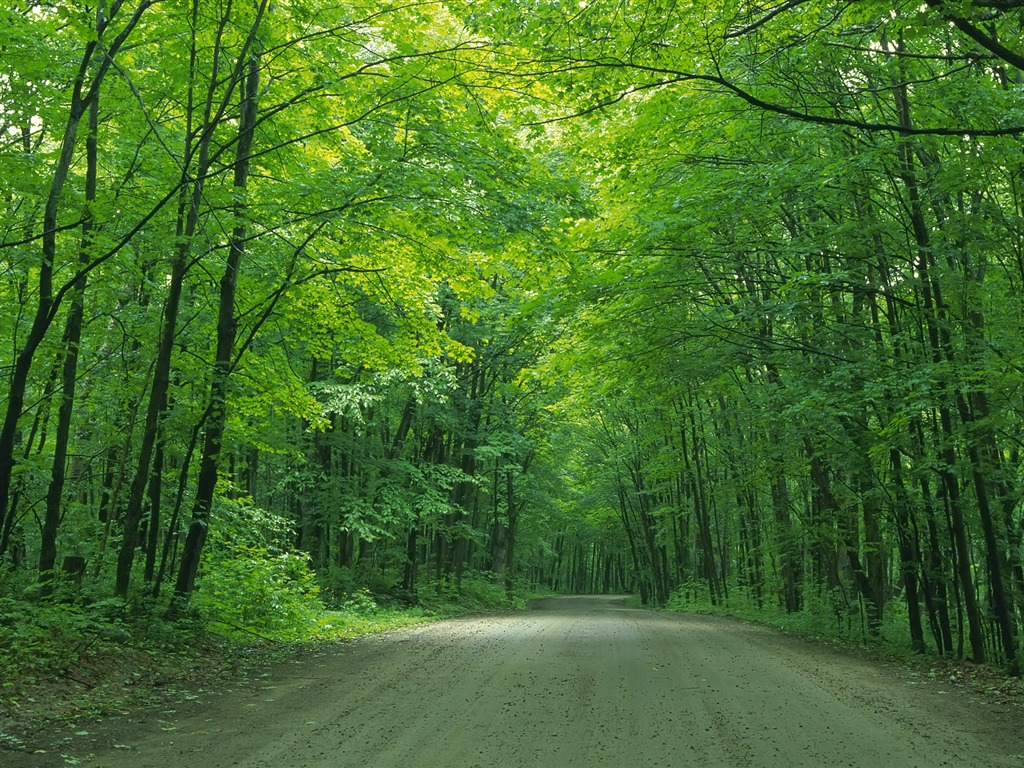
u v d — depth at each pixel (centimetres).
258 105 1438
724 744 649
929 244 1284
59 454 1307
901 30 867
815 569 2536
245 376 1571
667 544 4653
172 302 1306
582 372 1772
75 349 1298
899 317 1464
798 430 1579
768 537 2645
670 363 1698
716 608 3309
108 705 789
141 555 1812
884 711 816
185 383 1536
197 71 1348
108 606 1183
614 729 703
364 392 2242
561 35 905
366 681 983
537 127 1325
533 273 1505
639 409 3155
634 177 1476
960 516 1291
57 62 1214
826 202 1426
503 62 1168
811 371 1482
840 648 1563
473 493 3775
